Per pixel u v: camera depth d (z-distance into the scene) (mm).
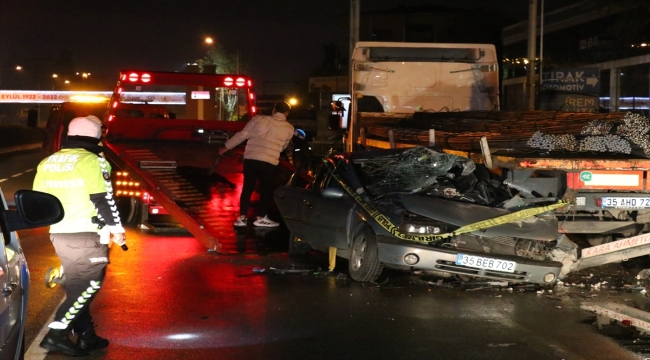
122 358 6145
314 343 6594
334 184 9945
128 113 16828
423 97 16422
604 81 30812
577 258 8961
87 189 5898
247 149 11812
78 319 6227
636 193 8977
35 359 6098
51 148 18453
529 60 20359
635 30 24812
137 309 7727
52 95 42500
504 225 8430
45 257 10688
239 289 8688
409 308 7871
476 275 8367
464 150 10367
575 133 9805
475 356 6250
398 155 9852
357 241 9039
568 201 8781
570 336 6855
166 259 10516
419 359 6160
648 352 6371
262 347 6469
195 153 14422
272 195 13055
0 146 39688
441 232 8414
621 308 7918
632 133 9211
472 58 16469
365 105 16391
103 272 6121
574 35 33500
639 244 9023
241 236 11266
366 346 6516
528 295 8523
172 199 11781
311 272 9609
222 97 16719
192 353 6285
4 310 3615
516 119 11555
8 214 4168
